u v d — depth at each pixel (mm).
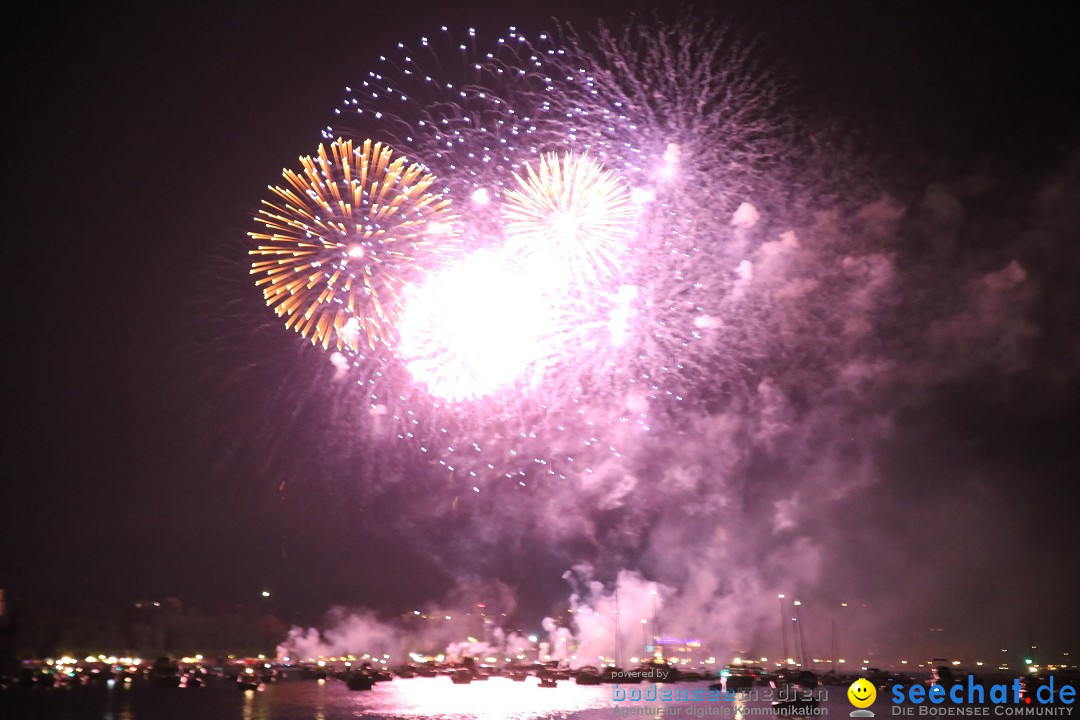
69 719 110938
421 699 148625
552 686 191375
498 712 122062
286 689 183750
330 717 115375
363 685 180750
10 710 123188
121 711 122750
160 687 182375
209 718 112875
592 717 113750
